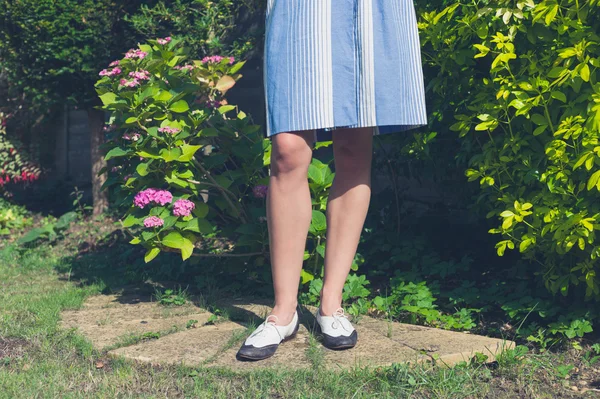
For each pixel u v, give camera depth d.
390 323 3.22
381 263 4.65
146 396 2.44
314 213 3.79
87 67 6.82
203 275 4.54
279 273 2.82
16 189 10.42
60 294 4.18
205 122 4.24
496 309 3.68
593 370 2.82
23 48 6.93
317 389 2.46
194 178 4.04
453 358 2.76
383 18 2.65
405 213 5.16
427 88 3.90
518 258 4.46
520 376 2.67
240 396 2.42
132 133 3.93
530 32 3.16
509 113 3.30
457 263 4.52
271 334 2.77
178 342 3.04
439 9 3.84
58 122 11.08
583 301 3.40
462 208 5.00
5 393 2.46
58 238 6.75
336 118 2.58
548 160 3.19
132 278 4.68
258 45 6.68
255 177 4.10
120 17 6.79
